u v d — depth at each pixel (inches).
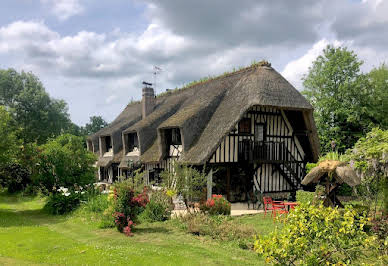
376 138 401.1
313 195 450.9
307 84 1117.7
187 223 415.2
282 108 595.2
